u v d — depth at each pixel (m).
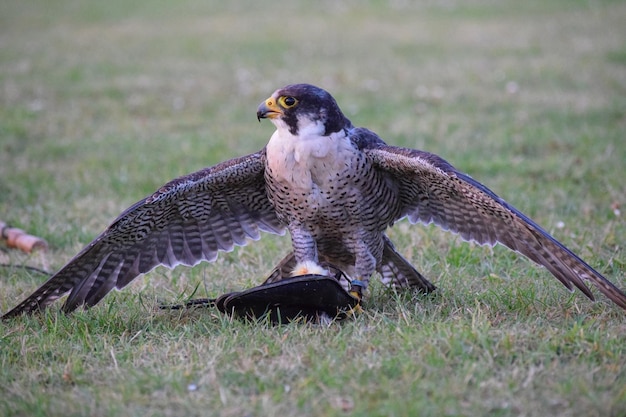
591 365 8.17
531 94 22.91
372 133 9.85
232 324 9.55
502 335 8.71
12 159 18.12
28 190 15.78
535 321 9.31
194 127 20.73
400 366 8.22
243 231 10.63
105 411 7.73
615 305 9.78
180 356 8.80
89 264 9.95
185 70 27.80
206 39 34.09
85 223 14.04
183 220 10.24
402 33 34.25
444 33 33.94
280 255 12.42
